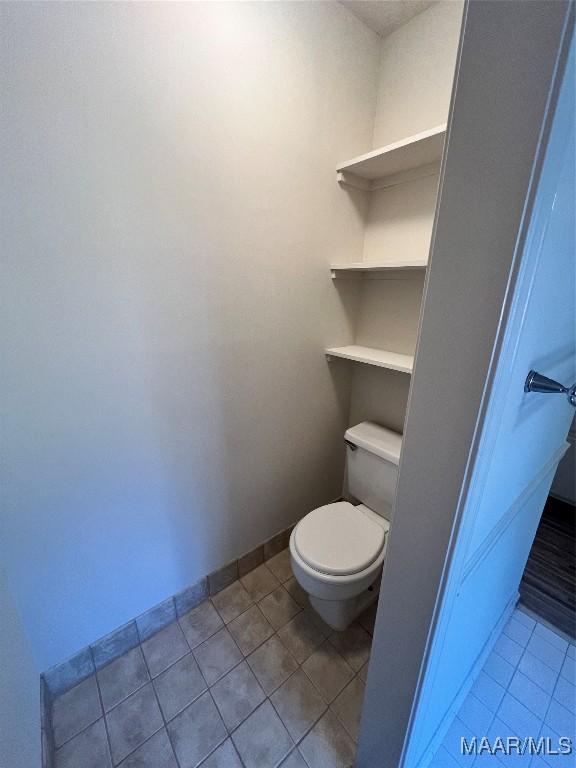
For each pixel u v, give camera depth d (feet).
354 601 4.24
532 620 4.49
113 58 2.60
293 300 4.51
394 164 4.20
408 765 2.78
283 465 5.26
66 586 3.45
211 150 3.29
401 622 2.21
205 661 4.02
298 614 4.62
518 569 4.21
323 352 5.18
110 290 3.05
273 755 3.24
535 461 2.91
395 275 4.86
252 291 4.05
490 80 1.21
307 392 5.19
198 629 4.40
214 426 4.18
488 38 1.18
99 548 3.59
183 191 3.22
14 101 2.32
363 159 4.05
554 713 3.52
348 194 4.67
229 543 4.91
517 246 1.26
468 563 2.24
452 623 2.48
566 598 4.81
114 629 3.96
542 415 2.60
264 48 3.35
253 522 5.14
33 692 3.11
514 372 1.68
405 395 5.15
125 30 2.60
